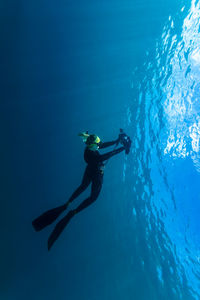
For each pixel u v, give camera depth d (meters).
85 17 9.90
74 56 9.77
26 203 7.77
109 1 9.61
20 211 7.63
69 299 6.36
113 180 8.45
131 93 10.12
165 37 10.18
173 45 10.18
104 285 6.57
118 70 10.08
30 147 8.47
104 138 9.10
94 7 9.78
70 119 9.16
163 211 8.82
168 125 9.75
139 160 9.31
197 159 8.88
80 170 8.66
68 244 7.21
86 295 6.39
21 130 8.54
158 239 8.12
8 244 7.16
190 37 9.86
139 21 9.98
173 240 8.20
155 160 9.47
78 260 7.03
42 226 2.98
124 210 8.26
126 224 8.00
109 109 9.59
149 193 9.05
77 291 6.51
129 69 10.21
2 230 7.29
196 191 8.53
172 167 9.23
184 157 9.15
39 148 8.55
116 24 10.08
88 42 9.95
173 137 9.55
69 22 9.80
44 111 9.02
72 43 9.80
